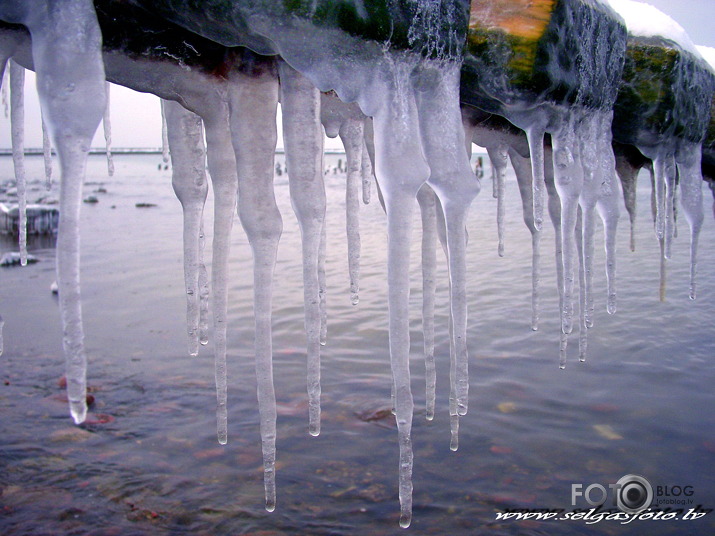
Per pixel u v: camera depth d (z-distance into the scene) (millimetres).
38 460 3877
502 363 5438
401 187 1489
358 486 3564
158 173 55781
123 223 17312
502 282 8539
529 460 3830
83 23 1218
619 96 2252
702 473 3672
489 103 1790
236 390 4961
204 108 1621
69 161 1204
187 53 1471
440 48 1489
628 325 6414
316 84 1380
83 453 3973
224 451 3984
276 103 1607
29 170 50406
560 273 2646
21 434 4230
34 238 14047
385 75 1428
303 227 1745
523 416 4418
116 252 12023
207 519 3270
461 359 1821
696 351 5629
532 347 5832
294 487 3559
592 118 2072
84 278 9469
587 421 4340
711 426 4242
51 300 7980
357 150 2566
